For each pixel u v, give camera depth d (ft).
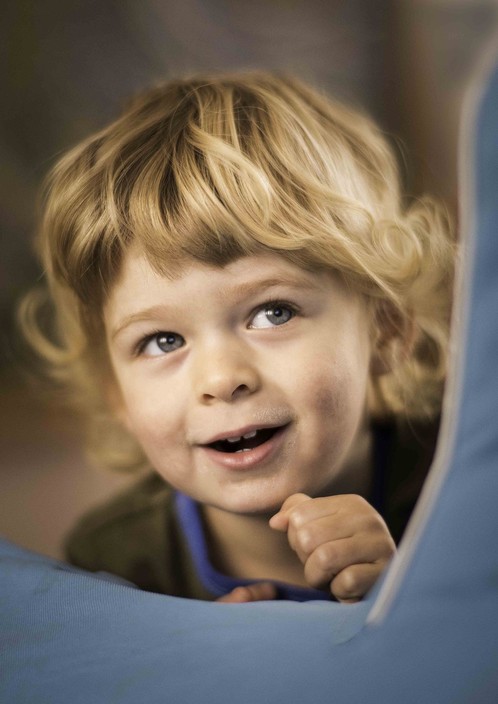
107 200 2.23
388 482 2.62
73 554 3.03
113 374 2.68
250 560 2.57
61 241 2.41
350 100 7.47
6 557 1.79
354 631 1.21
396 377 2.62
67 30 7.58
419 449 2.66
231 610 1.47
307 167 2.39
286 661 1.22
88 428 3.60
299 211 2.24
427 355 2.74
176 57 7.80
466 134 1.24
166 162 2.26
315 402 2.06
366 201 2.55
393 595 1.18
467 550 1.13
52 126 7.44
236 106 2.52
